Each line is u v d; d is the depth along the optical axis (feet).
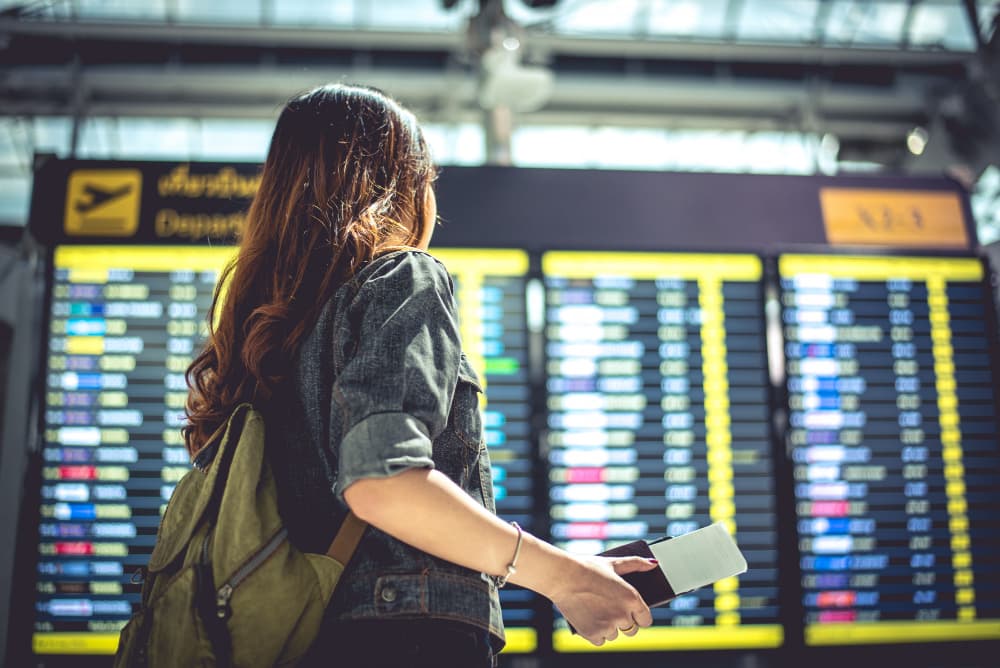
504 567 3.30
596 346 10.37
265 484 3.47
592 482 10.07
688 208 10.67
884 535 10.19
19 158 20.93
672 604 9.82
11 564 9.42
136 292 10.03
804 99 18.40
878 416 10.48
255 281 3.88
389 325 3.33
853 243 10.81
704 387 10.39
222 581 3.26
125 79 17.70
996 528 10.34
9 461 9.62
